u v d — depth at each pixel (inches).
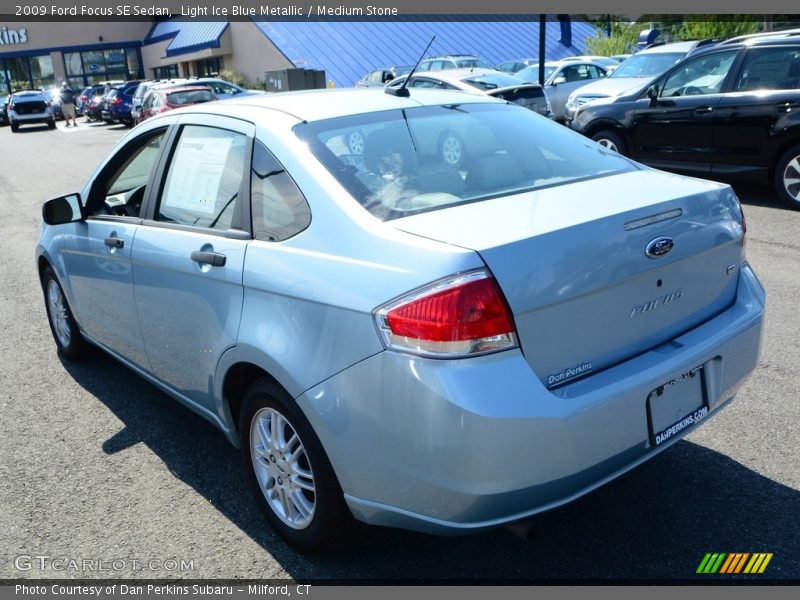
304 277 103.0
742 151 343.9
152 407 169.8
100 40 1768.0
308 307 101.7
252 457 121.0
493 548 115.6
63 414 167.8
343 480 100.6
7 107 1327.5
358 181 108.2
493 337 88.7
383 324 92.0
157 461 145.9
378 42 1262.3
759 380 165.3
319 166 110.2
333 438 98.7
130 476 140.6
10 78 1742.1
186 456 147.3
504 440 87.8
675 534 116.2
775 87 331.3
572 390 94.6
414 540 118.5
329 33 1256.8
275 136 117.7
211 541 120.6
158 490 135.6
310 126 118.6
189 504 131.0
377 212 102.9
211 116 134.1
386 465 94.4
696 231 108.2
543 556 113.2
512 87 526.3
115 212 160.1
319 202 106.7
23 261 320.2
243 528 123.6
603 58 848.9
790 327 194.4
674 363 102.7
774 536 114.5
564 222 96.1
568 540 116.4
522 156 124.3
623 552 113.0
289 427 113.9
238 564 114.8
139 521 126.5
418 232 96.3
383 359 92.0
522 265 90.8
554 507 96.0
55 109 1501.0
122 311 150.8
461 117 131.5
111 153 161.6
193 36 1434.5
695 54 364.5
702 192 111.7
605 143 413.7
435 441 88.7
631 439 98.9
